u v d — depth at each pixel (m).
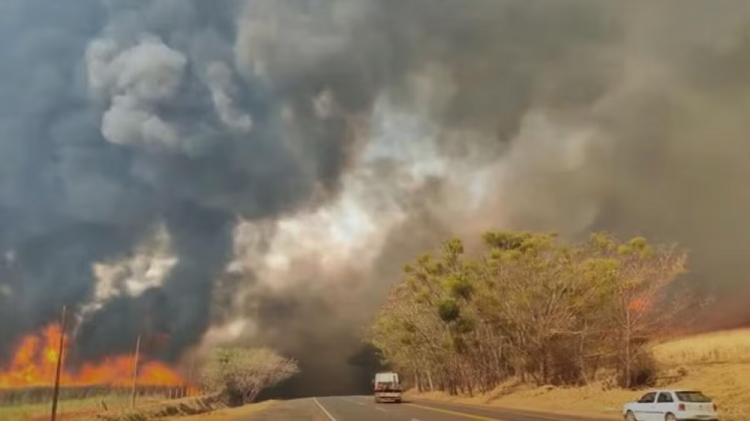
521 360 71.69
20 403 43.81
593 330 61.94
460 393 89.88
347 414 44.38
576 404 49.53
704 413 26.92
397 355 115.44
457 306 71.19
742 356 59.34
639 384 55.97
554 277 61.94
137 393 59.66
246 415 47.56
